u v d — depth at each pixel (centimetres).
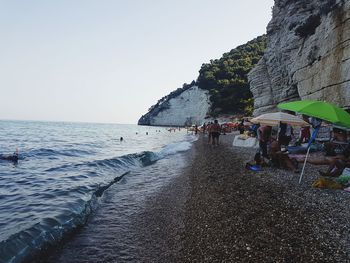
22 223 780
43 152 2773
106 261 594
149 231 737
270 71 3869
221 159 1709
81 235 723
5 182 1358
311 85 2409
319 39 2280
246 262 530
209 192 991
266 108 3903
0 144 3628
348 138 1508
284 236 613
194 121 12025
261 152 1457
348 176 976
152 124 15238
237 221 711
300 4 3002
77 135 6631
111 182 1298
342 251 542
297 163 1248
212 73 11606
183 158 2044
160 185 1235
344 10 1880
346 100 1803
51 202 984
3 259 580
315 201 813
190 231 700
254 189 962
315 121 1090
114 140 5106
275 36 3638
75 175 1516
